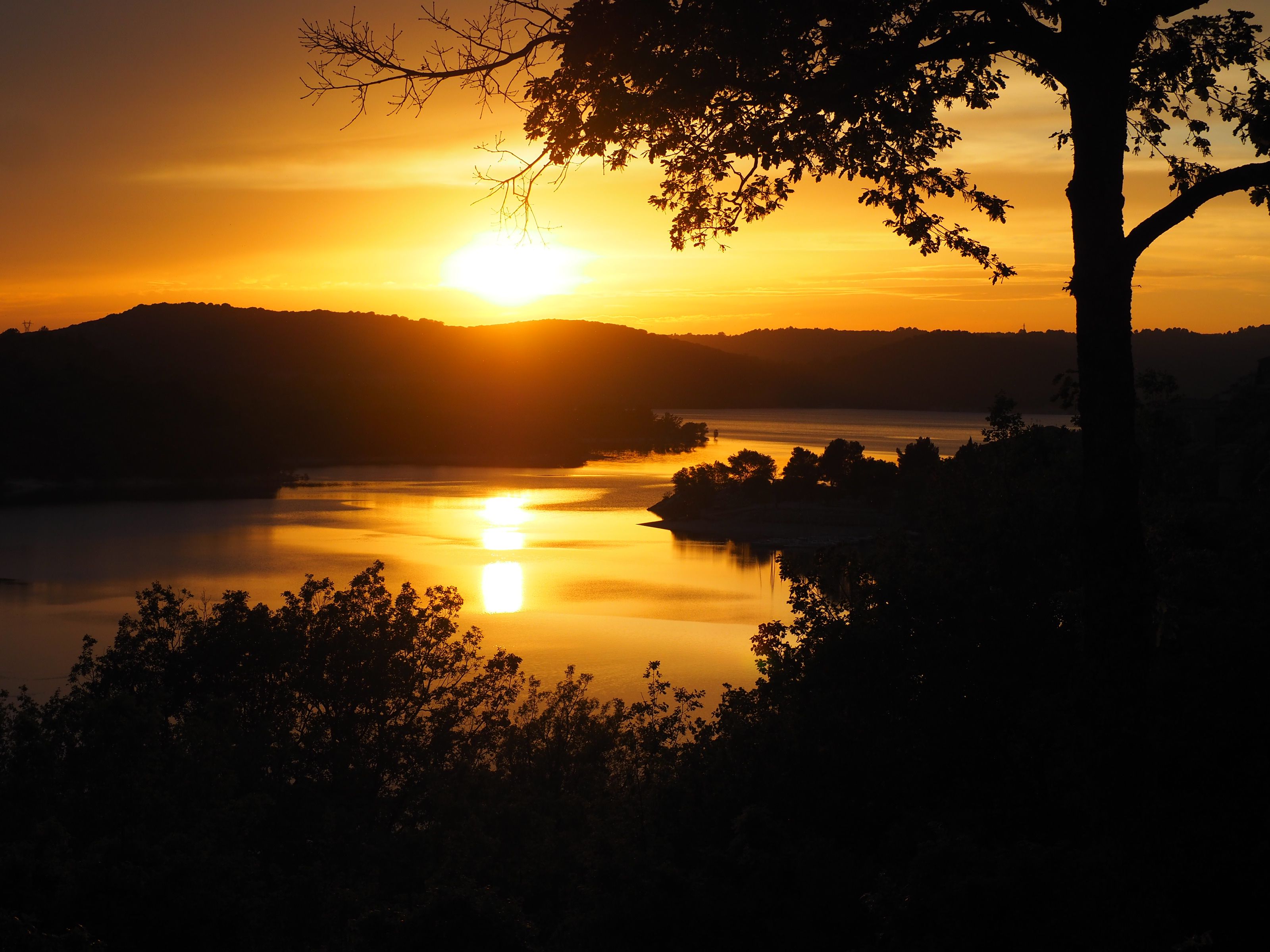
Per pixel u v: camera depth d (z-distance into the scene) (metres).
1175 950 8.41
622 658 72.62
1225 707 12.07
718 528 174.00
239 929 13.02
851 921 10.48
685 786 15.63
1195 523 17.41
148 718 17.95
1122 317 8.85
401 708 26.45
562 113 9.85
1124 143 8.96
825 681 16.48
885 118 10.73
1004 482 18.33
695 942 10.72
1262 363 36.22
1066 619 16.11
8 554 139.50
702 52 9.74
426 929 11.13
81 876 12.36
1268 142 10.91
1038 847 8.99
